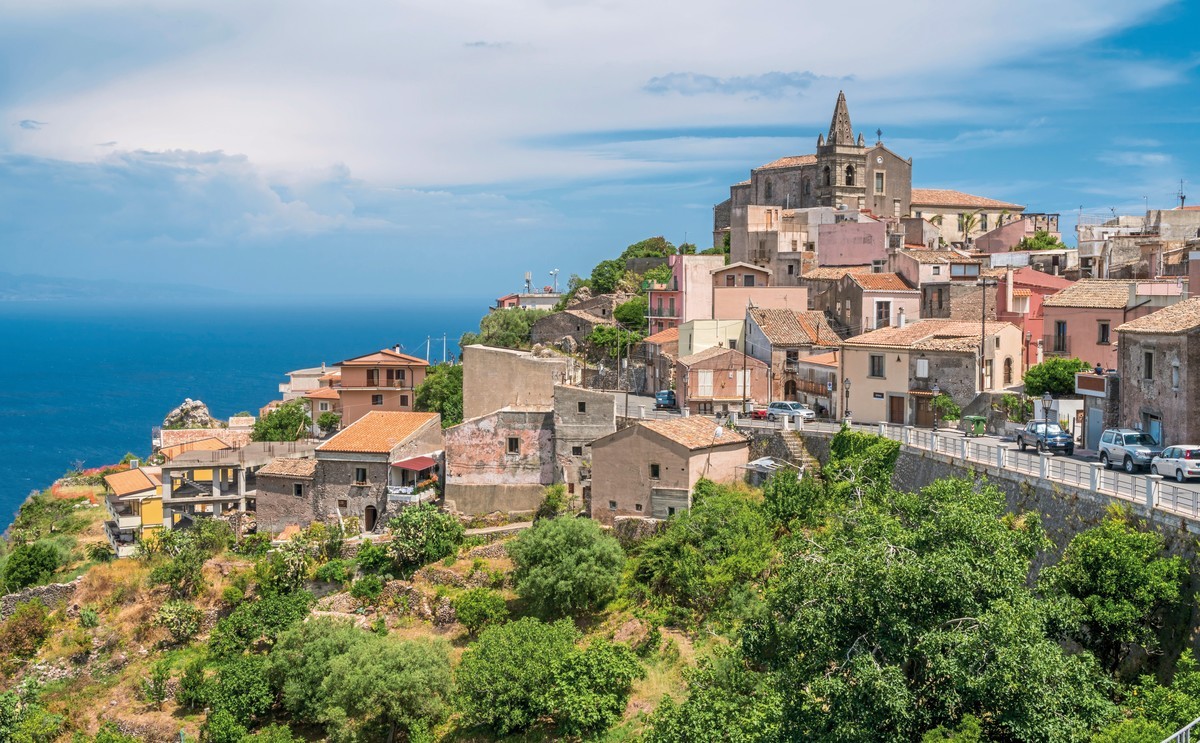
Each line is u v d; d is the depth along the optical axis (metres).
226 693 66.56
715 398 99.69
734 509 70.25
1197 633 41.84
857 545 40.81
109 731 67.12
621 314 139.38
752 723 44.94
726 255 155.38
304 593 77.88
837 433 76.62
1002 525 41.75
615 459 78.81
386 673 62.66
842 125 155.12
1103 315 86.44
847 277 109.25
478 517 86.88
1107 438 61.72
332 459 88.94
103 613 80.62
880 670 35.88
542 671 61.03
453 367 116.19
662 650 63.62
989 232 145.50
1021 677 35.75
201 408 145.00
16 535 101.06
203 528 86.94
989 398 81.94
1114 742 34.38
